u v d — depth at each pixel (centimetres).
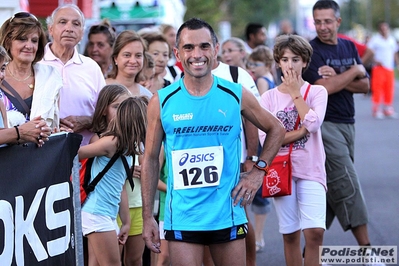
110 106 1041
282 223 1072
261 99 1105
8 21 971
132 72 1227
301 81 1079
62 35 1081
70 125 1055
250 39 2252
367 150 2581
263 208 1398
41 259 809
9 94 966
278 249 1406
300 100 1051
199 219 820
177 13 3145
